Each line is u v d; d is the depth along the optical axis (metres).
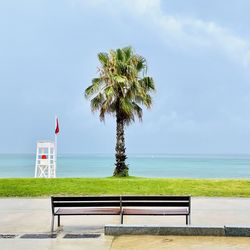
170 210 10.95
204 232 9.84
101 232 10.32
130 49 28.86
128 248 8.72
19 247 8.84
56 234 10.12
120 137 28.17
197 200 16.11
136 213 10.51
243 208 14.12
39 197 16.94
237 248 8.73
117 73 28.08
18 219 12.11
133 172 66.75
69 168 81.62
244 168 89.94
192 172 67.94
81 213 10.53
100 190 17.91
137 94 28.19
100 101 28.38
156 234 9.91
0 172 61.31
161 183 19.59
